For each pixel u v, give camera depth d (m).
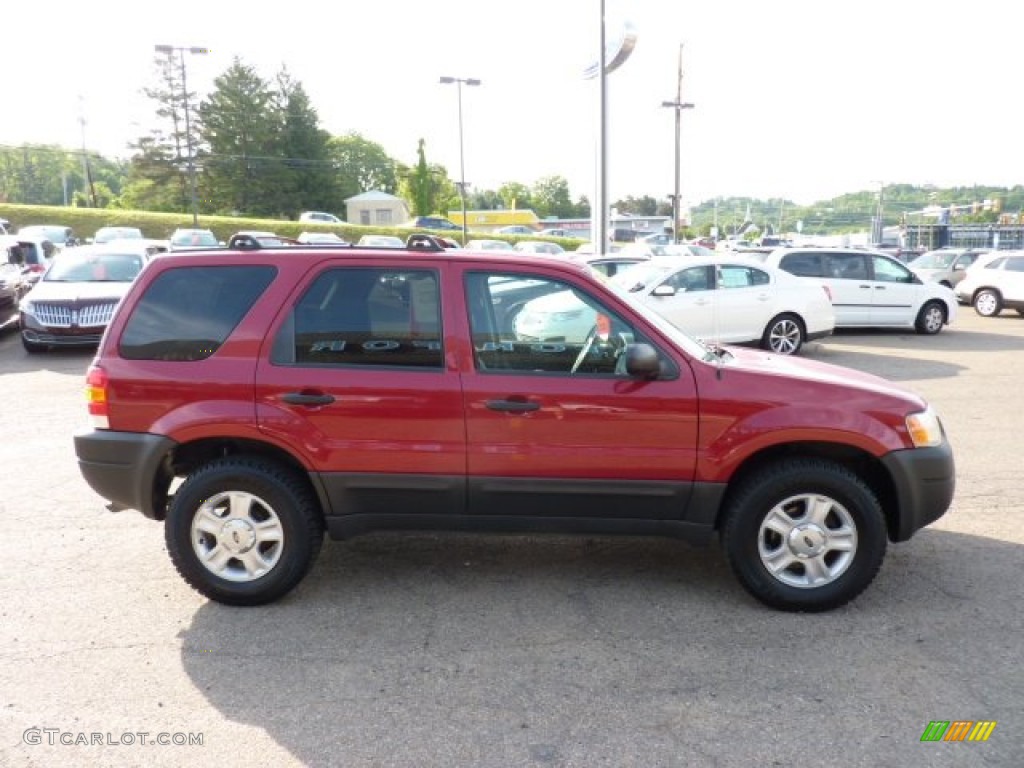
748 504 3.74
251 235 4.02
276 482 3.79
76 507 5.44
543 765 2.72
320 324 3.83
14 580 4.23
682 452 3.73
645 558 4.53
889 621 3.76
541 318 3.82
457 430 3.76
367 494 3.84
